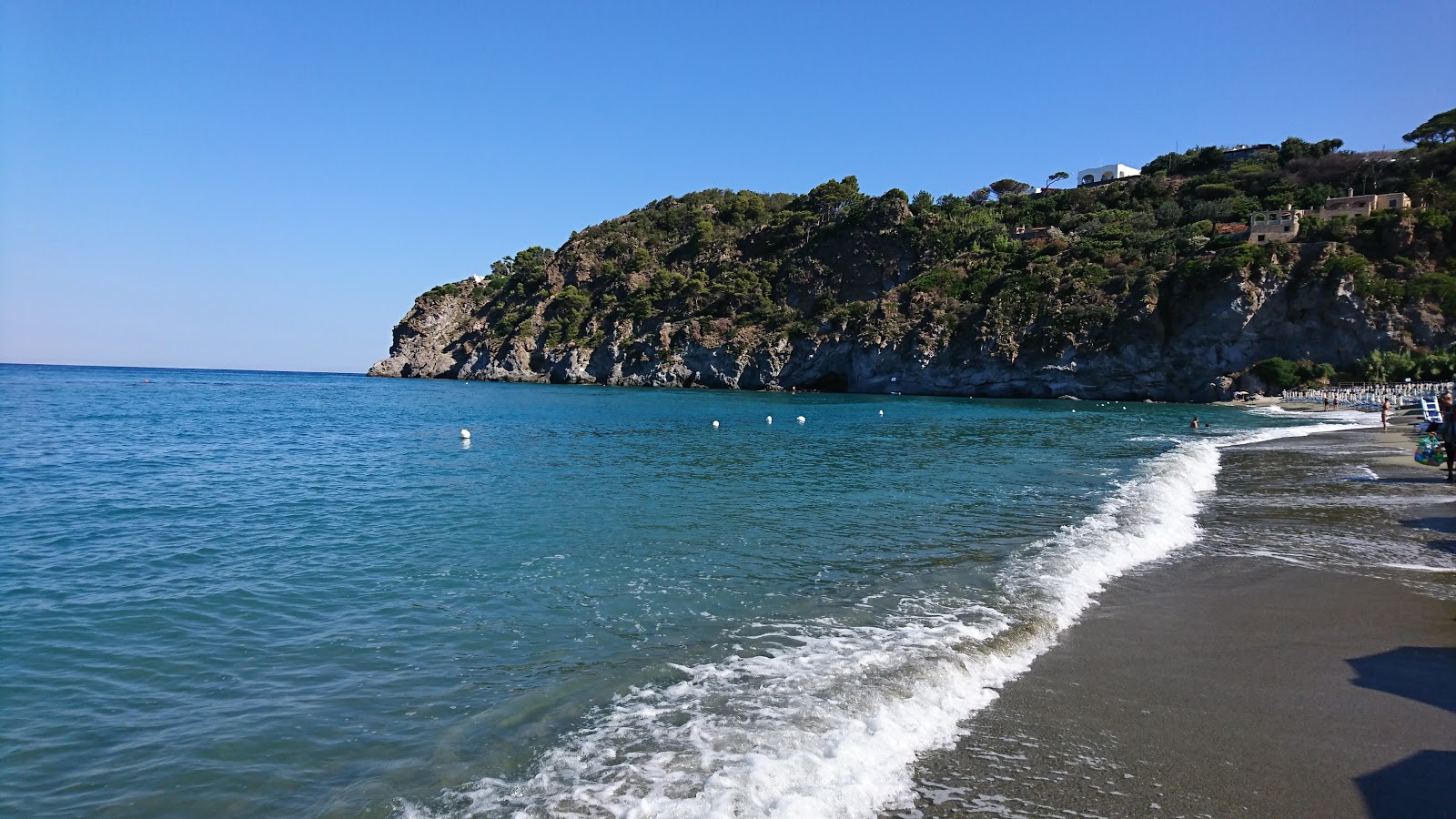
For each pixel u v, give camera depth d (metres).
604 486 19.44
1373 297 68.25
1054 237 98.44
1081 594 9.32
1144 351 77.88
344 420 46.75
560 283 140.62
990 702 6.18
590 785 4.91
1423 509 15.05
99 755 5.64
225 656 7.61
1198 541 12.41
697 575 10.53
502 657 7.47
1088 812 4.59
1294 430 37.19
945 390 91.38
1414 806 4.67
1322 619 8.36
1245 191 100.50
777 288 118.50
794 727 5.68
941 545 12.20
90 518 15.14
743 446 30.88
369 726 6.01
